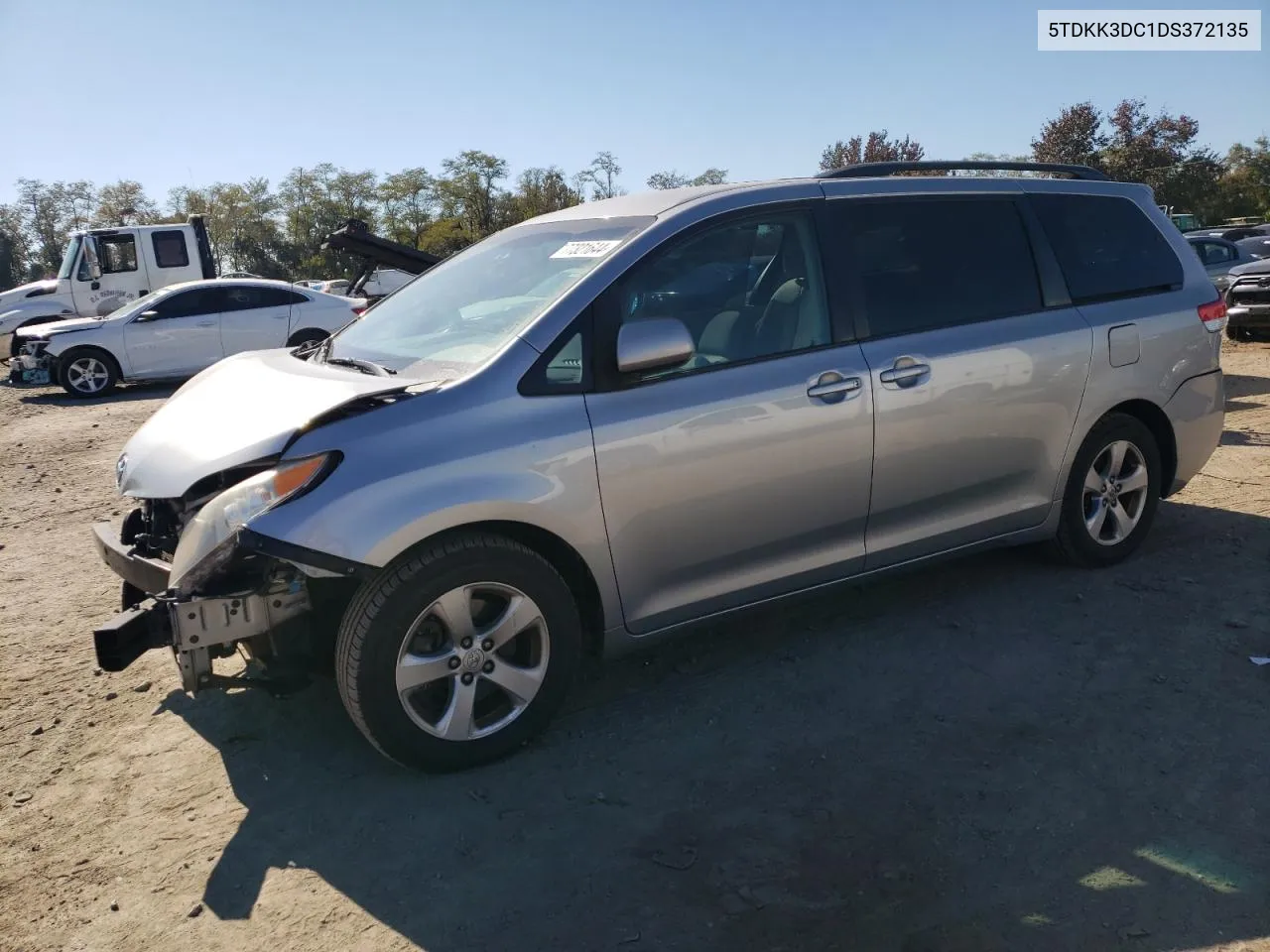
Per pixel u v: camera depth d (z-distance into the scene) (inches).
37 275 3676.2
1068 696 140.0
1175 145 2048.5
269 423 125.6
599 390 131.4
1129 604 169.6
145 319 578.6
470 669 125.7
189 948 99.7
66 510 290.5
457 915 102.0
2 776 135.4
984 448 162.2
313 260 3533.5
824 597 181.2
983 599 175.5
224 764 135.1
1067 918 96.1
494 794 123.3
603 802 120.5
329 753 135.9
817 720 137.6
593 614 137.6
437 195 3417.8
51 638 185.8
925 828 111.8
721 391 138.0
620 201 162.2
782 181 155.6
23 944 102.0
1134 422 181.8
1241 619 161.5
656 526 134.9
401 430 121.0
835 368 146.5
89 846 118.4
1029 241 172.1
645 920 99.5
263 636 124.6
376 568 117.6
